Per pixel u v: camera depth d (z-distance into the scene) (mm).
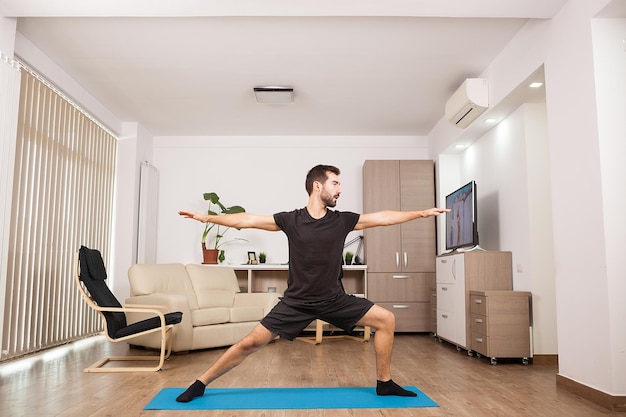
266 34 4285
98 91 5605
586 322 3213
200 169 7348
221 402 2889
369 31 4234
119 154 6629
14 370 3930
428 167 7004
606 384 2977
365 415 2641
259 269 6840
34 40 4391
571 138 3426
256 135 7395
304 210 2998
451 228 6000
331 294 2936
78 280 4195
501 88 4621
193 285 5766
